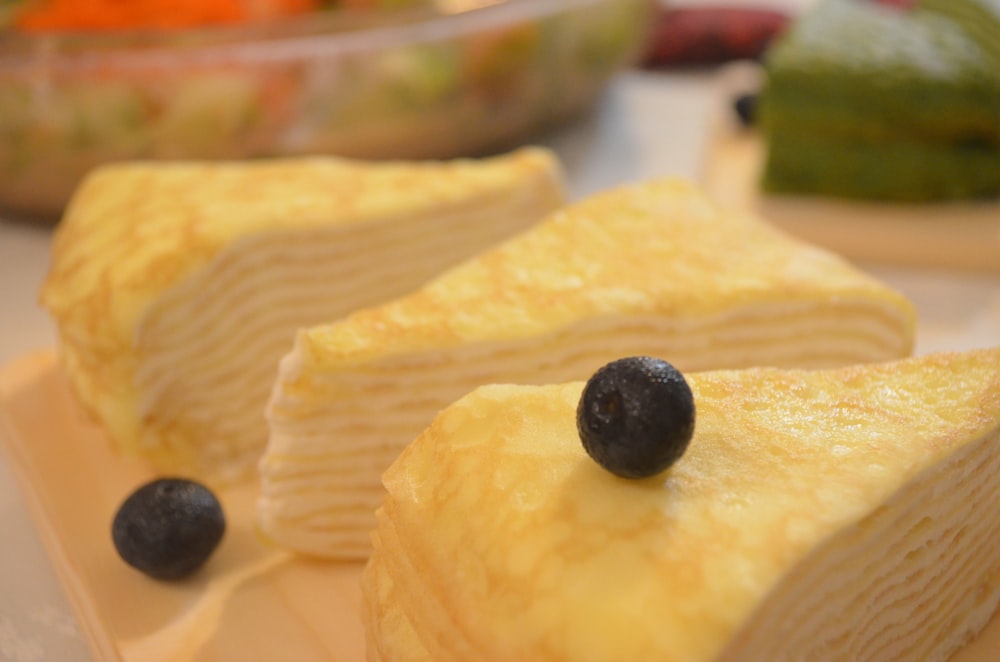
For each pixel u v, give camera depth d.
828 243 0.36
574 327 0.24
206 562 0.23
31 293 0.33
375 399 0.24
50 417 0.27
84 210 0.29
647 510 0.18
